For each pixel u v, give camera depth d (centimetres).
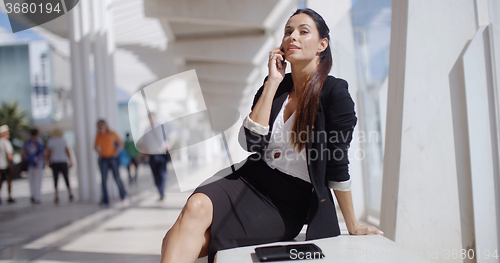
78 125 799
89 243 397
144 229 463
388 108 250
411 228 230
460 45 232
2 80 3656
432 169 230
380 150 432
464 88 231
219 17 911
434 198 231
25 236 443
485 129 229
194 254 154
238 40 1244
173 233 155
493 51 224
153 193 880
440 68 230
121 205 692
